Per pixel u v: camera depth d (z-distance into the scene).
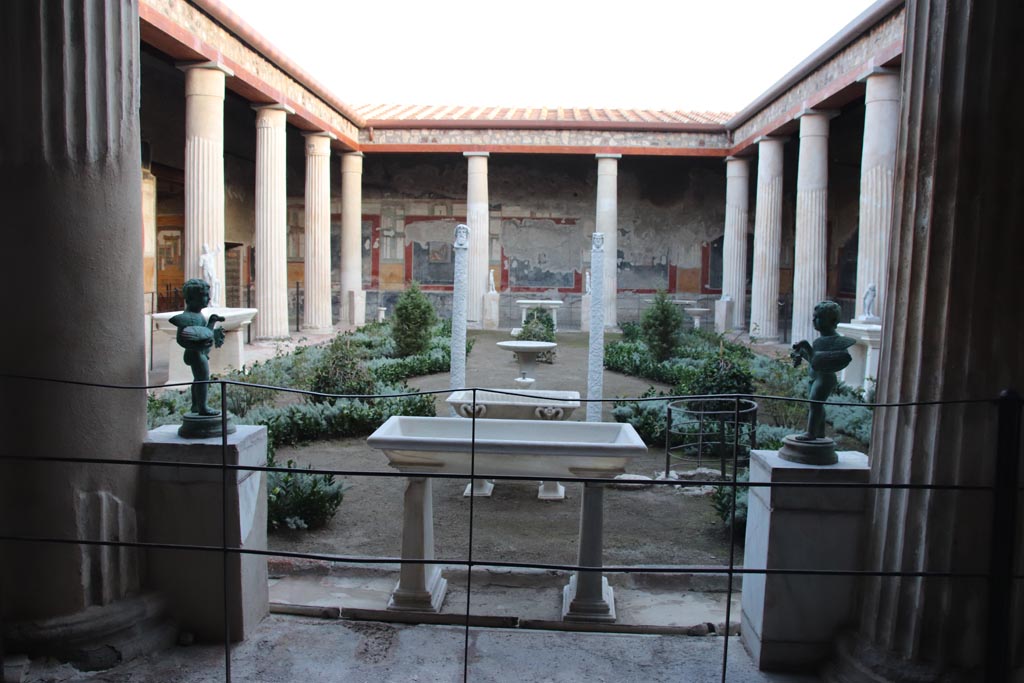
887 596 3.23
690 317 25.02
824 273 16.72
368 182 25.30
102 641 3.37
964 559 3.07
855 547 3.43
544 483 6.73
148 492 3.59
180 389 9.76
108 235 3.38
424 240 25.28
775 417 9.45
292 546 5.51
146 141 17.39
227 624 3.04
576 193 25.19
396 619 4.20
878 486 2.95
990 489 2.86
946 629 3.10
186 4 12.51
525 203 25.25
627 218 25.20
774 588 3.47
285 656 3.55
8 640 3.30
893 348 3.25
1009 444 2.78
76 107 3.26
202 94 13.46
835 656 3.41
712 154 22.02
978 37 2.93
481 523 6.06
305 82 17.39
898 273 3.23
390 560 2.98
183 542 3.59
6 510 3.33
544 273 25.34
